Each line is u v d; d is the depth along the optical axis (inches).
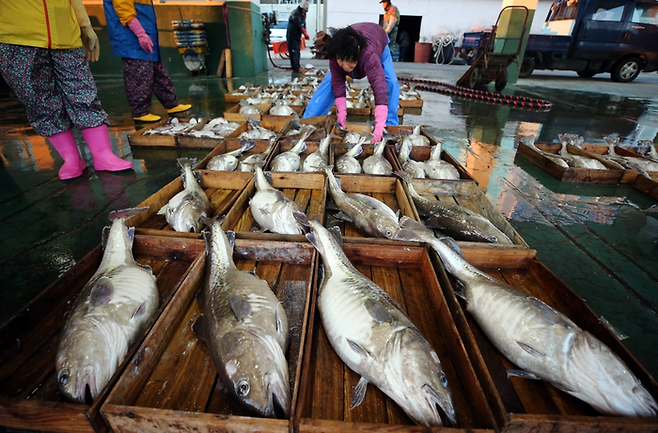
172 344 94.2
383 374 79.2
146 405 79.0
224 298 94.0
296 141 229.0
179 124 286.0
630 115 406.6
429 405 71.0
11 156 234.7
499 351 95.5
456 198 181.5
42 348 91.5
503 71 514.6
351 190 184.5
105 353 81.4
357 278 103.7
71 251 138.8
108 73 590.2
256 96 391.5
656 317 115.4
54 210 168.4
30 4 156.7
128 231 123.6
